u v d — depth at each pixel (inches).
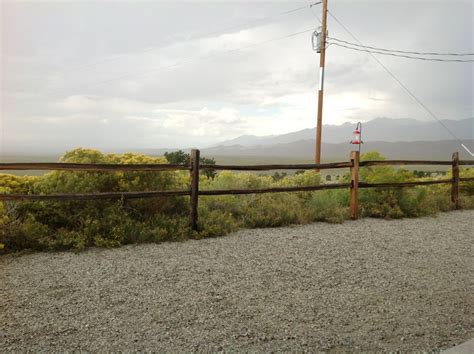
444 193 522.9
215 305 161.9
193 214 283.9
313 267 218.8
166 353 123.1
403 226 352.8
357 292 181.5
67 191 269.6
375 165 396.8
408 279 202.4
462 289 188.5
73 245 239.9
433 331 142.7
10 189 263.0
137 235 262.8
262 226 329.1
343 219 369.7
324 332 140.2
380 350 128.4
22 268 203.6
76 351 123.0
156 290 177.0
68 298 165.5
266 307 161.3
